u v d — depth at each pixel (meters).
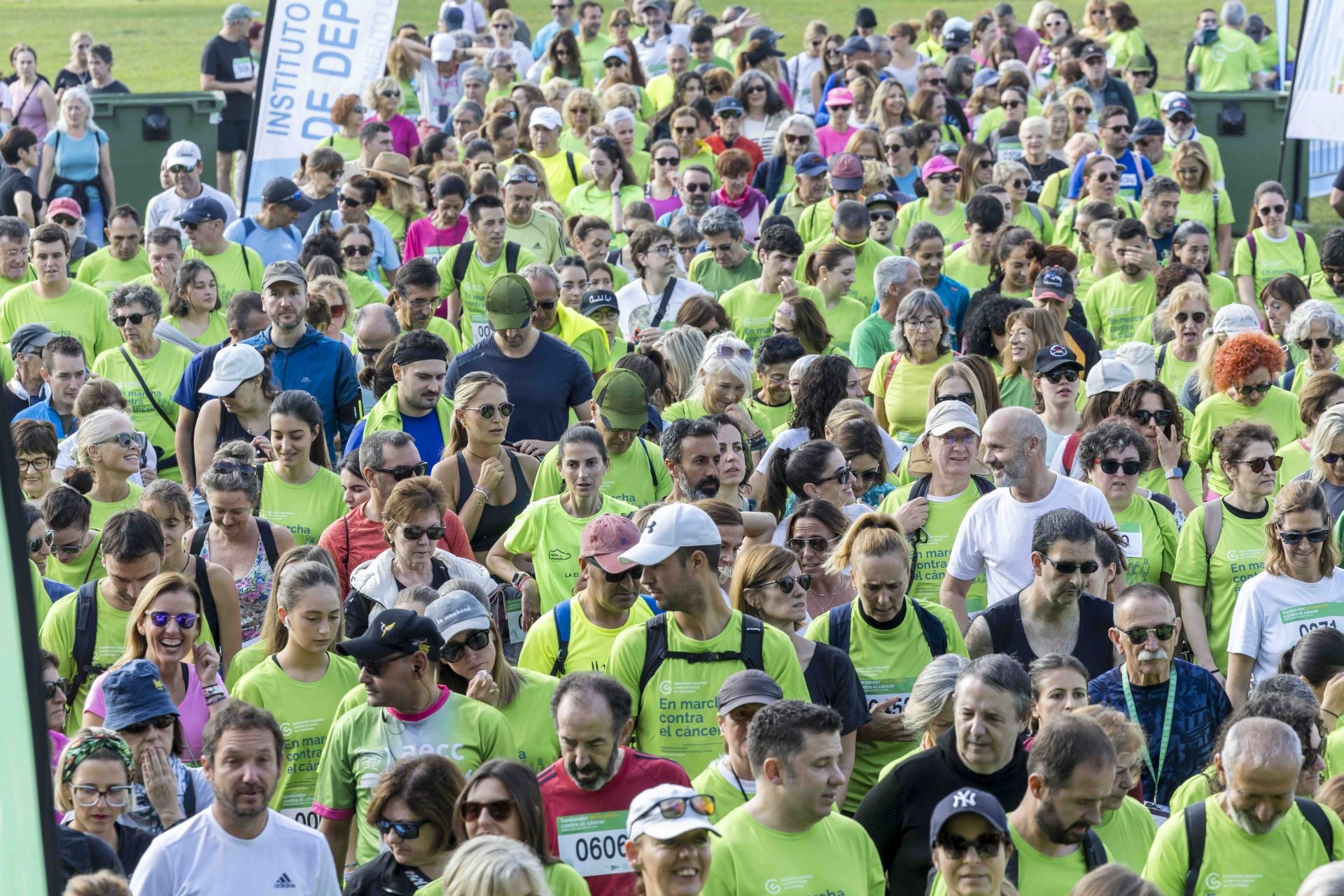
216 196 58.81
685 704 22.56
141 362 40.91
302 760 23.91
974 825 17.33
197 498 36.41
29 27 148.12
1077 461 31.03
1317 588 27.42
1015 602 25.80
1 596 7.79
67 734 26.14
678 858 17.38
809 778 18.88
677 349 38.66
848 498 29.95
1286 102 75.25
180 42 141.75
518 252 46.47
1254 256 54.88
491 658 22.80
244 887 19.27
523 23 93.62
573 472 29.30
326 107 61.81
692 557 22.39
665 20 87.44
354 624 26.67
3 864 7.69
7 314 46.03
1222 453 29.83
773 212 58.00
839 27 133.88
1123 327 48.69
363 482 31.36
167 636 23.75
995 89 75.69
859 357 42.69
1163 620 23.22
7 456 7.86
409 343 35.34
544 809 19.30
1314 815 19.88
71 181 65.69
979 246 52.06
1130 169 63.38
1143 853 20.92
